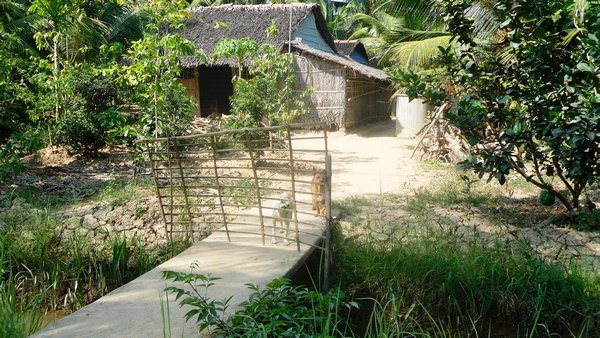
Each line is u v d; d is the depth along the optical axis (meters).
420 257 5.17
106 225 6.60
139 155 8.88
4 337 3.37
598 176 5.74
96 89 11.12
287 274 4.45
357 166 10.41
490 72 6.41
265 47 12.27
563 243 5.53
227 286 4.17
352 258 5.38
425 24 16.53
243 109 10.78
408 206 6.89
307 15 17.31
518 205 7.12
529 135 5.86
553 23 5.62
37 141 9.06
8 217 6.60
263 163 10.41
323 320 3.73
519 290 4.67
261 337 3.18
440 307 4.83
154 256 5.91
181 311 3.75
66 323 3.58
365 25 28.33
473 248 5.21
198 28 17.33
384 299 4.97
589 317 4.30
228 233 5.36
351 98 16.56
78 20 12.09
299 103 12.38
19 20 12.66
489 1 10.88
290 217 5.35
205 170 9.46
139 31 16.33
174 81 8.98
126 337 3.37
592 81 5.35
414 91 6.24
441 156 10.66
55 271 5.41
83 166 10.38
